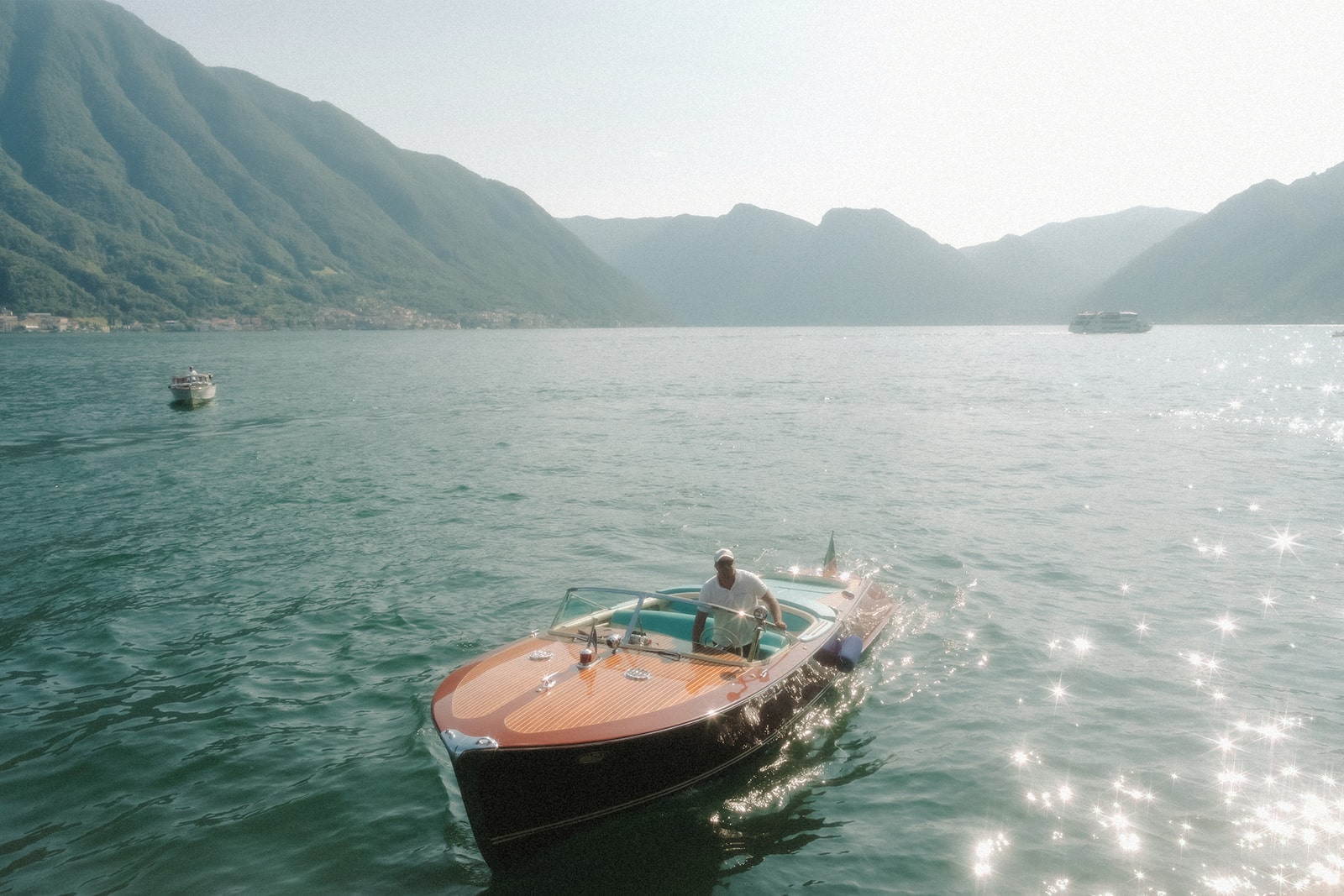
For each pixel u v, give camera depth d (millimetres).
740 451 29219
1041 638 12195
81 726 9766
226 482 24297
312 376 72875
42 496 22578
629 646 9375
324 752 9117
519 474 25016
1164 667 11188
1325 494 21609
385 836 7629
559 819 7496
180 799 8219
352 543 17516
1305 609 13305
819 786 8477
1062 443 30781
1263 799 8062
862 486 22812
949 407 43594
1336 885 6805
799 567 15672
